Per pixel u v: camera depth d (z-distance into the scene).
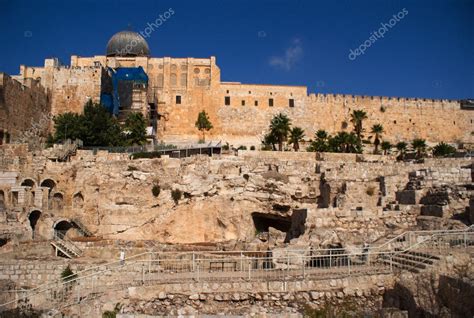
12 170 59.06
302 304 23.33
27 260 33.34
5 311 26.36
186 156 64.44
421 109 110.56
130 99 95.12
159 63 102.81
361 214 37.44
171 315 21.72
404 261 26.31
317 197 56.53
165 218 57.69
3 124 68.31
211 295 23.69
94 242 43.47
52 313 24.20
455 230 28.56
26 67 92.81
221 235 57.16
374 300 23.86
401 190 45.53
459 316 20.75
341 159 72.19
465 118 112.44
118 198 58.09
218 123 102.19
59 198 59.16
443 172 44.59
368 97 108.56
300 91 105.75
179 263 30.75
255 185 57.69
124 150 66.62
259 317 21.56
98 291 26.64
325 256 27.08
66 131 70.56
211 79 103.06
